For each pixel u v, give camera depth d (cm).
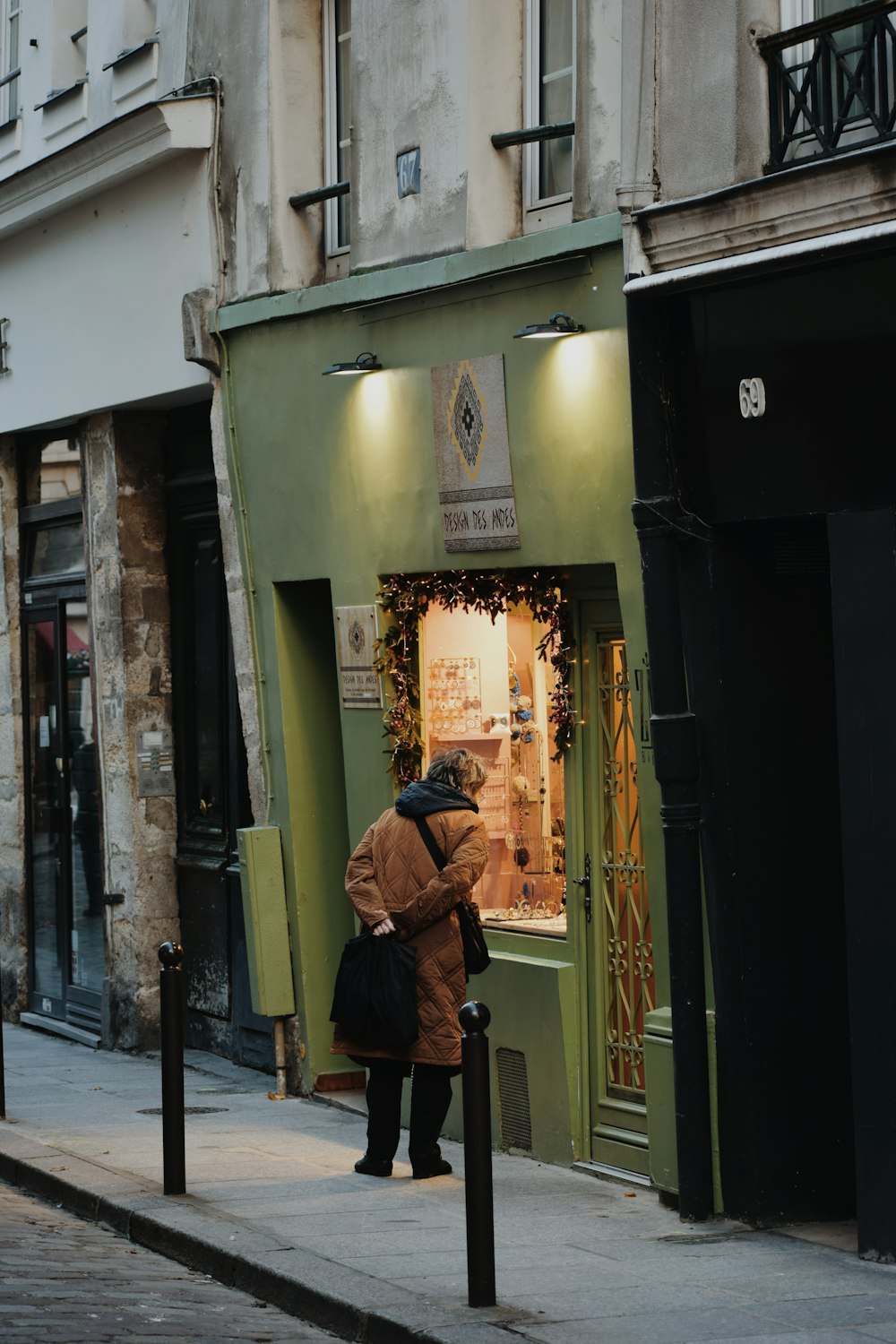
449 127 1136
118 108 1530
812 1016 943
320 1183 1038
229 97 1375
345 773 1297
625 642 1007
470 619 1170
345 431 1248
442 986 1040
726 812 933
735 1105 936
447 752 1071
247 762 1452
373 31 1216
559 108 1098
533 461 1063
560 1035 1078
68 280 1625
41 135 1669
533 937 1116
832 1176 945
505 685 1149
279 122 1328
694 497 943
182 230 1440
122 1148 1153
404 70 1182
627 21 961
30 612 1800
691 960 945
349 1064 1352
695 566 943
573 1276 825
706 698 941
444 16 1138
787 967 939
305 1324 801
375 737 1230
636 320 948
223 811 1519
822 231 860
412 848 1043
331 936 1356
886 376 834
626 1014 1055
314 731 1360
